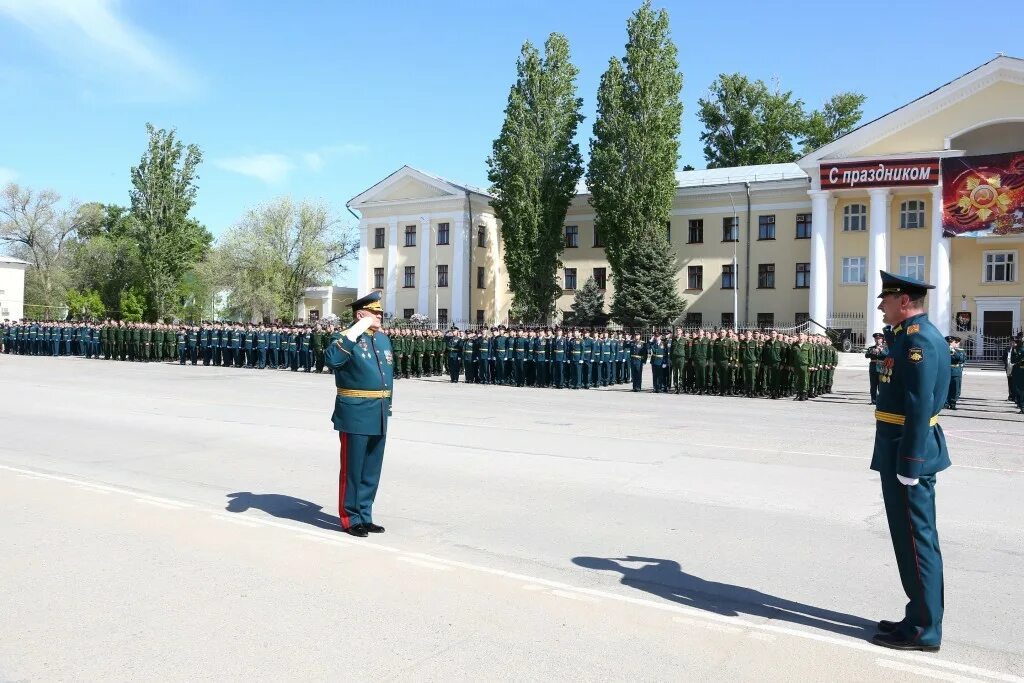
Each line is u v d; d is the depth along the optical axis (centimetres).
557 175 4834
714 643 465
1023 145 3988
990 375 3453
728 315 4922
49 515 737
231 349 3516
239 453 1118
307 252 6134
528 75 4825
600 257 5369
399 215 5591
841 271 4559
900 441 470
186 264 6331
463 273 5331
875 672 430
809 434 1386
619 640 466
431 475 963
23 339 4494
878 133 4162
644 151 4541
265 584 555
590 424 1498
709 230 4984
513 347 2627
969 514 792
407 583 561
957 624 506
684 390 2436
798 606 532
